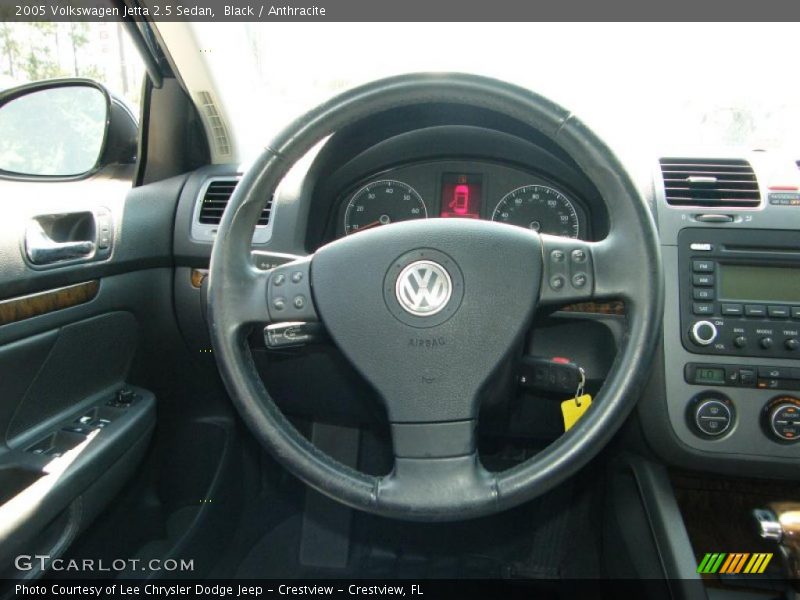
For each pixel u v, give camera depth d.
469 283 0.89
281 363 1.46
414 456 0.89
